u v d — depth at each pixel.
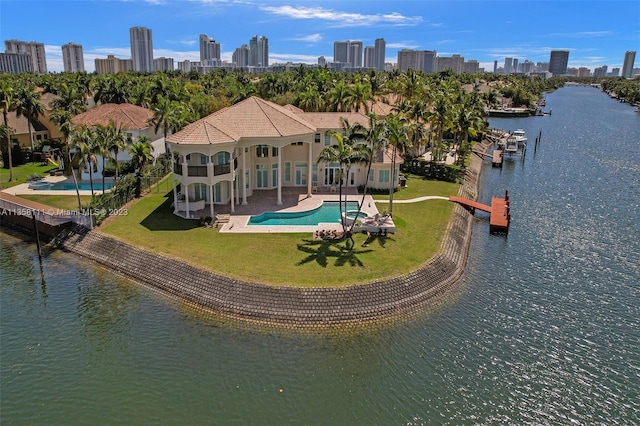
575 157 93.31
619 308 34.09
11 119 76.38
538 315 32.94
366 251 39.19
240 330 30.12
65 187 57.66
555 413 24.00
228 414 23.38
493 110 176.25
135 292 34.81
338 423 22.98
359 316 31.62
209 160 44.84
